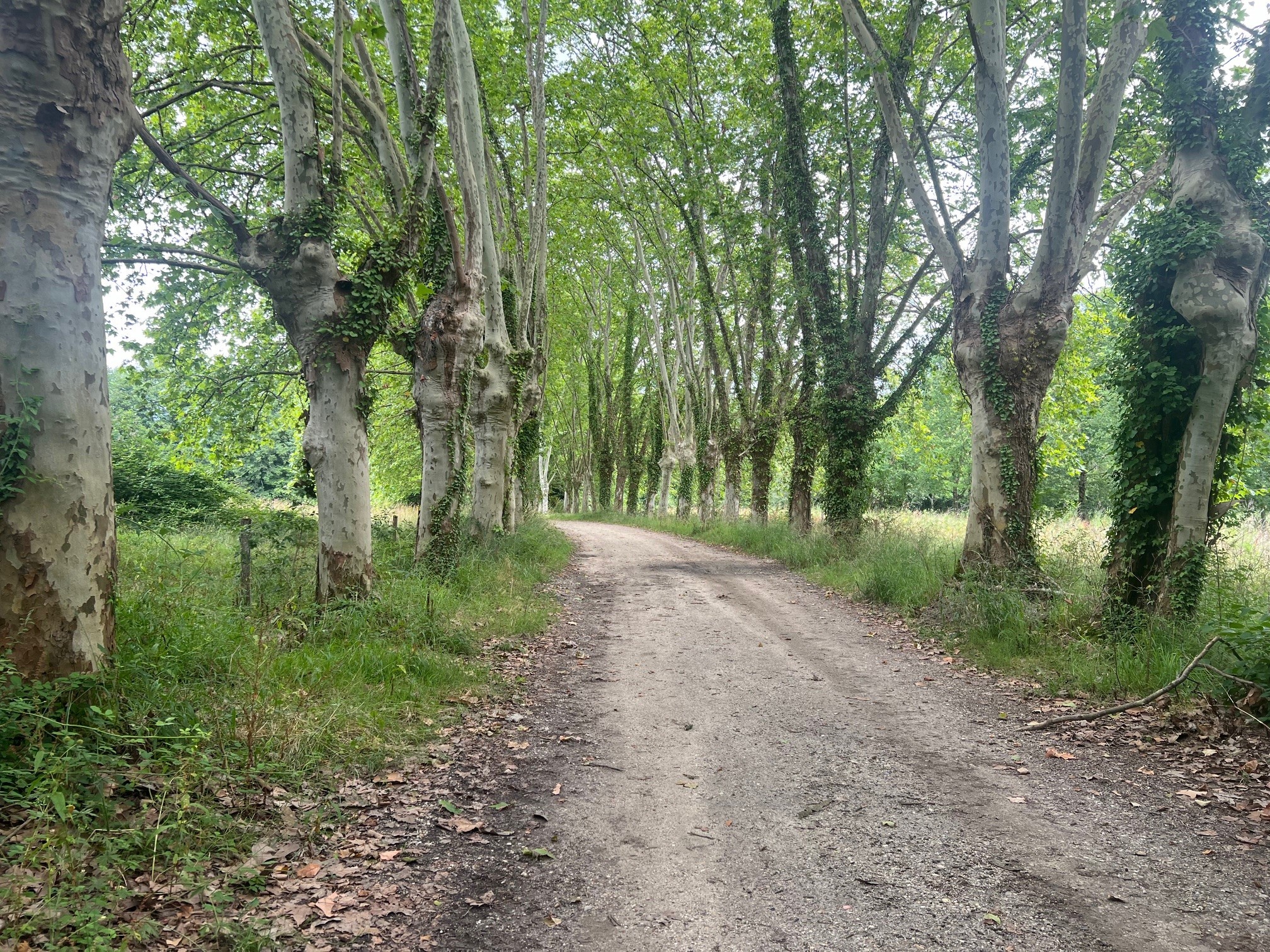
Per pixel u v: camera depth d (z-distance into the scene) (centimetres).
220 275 1368
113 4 473
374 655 676
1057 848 397
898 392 1778
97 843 338
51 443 439
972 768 521
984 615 939
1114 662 721
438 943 311
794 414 2070
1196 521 786
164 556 1102
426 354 1199
